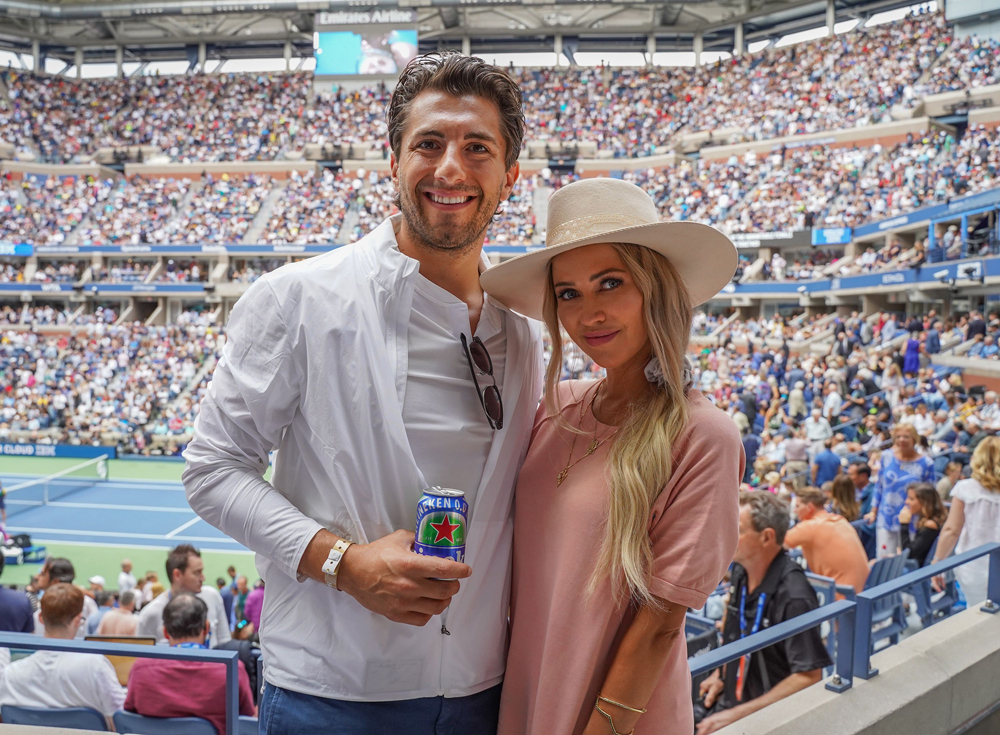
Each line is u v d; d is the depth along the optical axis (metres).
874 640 3.37
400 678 1.63
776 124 28.73
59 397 22.47
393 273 1.66
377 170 31.84
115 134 35.19
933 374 14.30
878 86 27.70
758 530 2.87
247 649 4.28
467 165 1.66
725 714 2.73
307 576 1.57
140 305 30.20
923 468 6.36
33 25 38.22
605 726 1.53
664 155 30.50
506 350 1.87
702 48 37.88
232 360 1.62
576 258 1.64
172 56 40.91
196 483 1.63
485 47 38.88
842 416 13.77
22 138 34.16
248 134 34.41
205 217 30.52
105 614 5.54
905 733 2.63
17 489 16.39
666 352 1.62
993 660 3.04
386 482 1.62
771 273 24.66
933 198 20.28
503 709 1.76
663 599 1.50
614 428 1.70
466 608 1.72
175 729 2.98
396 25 34.25
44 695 3.08
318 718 1.61
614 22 37.22
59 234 30.36
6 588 4.60
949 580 3.77
